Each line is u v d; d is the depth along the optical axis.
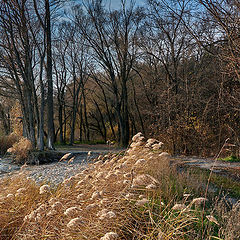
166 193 5.07
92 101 37.38
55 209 3.11
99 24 25.20
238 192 6.34
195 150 15.68
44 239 2.70
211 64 15.66
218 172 9.28
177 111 16.75
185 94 17.19
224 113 14.17
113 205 3.27
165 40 20.14
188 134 15.89
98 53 25.77
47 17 17.19
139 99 30.28
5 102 31.80
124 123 27.06
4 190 4.04
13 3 14.39
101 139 39.59
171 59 21.34
